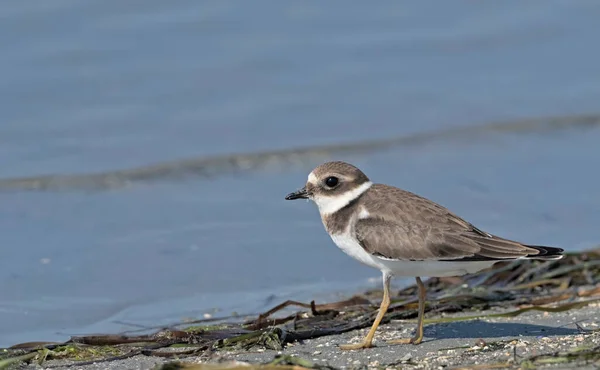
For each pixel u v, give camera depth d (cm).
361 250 989
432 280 1267
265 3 2258
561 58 2177
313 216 1520
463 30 2242
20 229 1448
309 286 1275
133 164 1731
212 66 2048
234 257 1356
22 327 1128
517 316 1093
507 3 2348
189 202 1576
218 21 2183
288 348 989
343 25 2209
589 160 1784
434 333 1034
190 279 1283
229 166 1753
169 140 1828
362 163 1777
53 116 1867
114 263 1327
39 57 2014
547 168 1744
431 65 2120
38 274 1284
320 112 1952
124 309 1191
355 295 1238
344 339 1025
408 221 970
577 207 1552
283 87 2019
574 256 1302
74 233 1434
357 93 2012
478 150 1839
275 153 1805
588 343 926
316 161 1786
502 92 2047
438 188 1642
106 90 1956
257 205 1566
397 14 2283
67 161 1727
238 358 950
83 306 1195
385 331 1054
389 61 2112
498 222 1486
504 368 850
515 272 1270
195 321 1131
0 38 2053
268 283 1280
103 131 1839
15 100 1903
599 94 2044
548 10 2330
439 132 1911
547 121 1956
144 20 2159
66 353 996
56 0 2155
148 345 1018
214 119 1903
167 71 2023
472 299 1159
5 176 1661
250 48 2109
